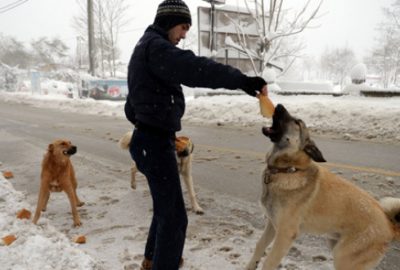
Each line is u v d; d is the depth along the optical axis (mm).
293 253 3848
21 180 6645
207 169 7230
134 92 2814
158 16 2869
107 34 38750
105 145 9812
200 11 20547
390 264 3660
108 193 5859
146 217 4855
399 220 3232
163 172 2881
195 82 2525
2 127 13586
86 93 28250
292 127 3281
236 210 5078
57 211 5109
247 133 11141
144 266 3408
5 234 3809
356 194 3205
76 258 3330
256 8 20719
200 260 3703
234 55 21109
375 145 8875
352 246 3088
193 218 4832
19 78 44688
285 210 3240
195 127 12711
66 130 12617
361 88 15500
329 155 8016
